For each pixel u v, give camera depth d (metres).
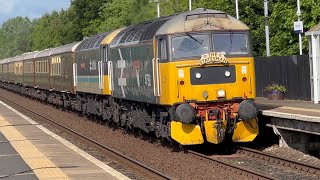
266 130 21.53
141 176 15.17
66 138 24.30
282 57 29.66
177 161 17.34
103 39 27.17
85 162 16.56
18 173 14.88
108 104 28.08
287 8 36.66
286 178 14.66
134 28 23.28
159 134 20.56
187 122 17.66
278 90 29.20
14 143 21.50
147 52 20.19
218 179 14.46
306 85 27.44
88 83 30.30
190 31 18.52
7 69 74.88
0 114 36.88
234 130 18.52
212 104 18.45
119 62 24.09
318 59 25.02
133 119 23.45
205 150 19.81
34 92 53.28
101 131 26.36
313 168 15.19
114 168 16.62
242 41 18.88
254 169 16.06
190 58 18.34
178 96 18.25
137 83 21.61
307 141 19.67
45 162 16.62
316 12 34.66
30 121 31.56
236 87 18.55
